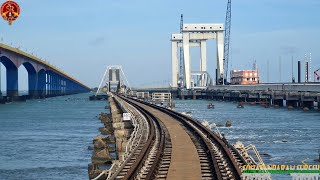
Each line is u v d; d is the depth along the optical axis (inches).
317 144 2123.5
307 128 2874.0
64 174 1615.4
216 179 920.3
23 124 3619.6
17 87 7608.3
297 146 2060.8
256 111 4717.0
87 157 1957.4
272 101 5684.1
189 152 1300.4
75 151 2127.2
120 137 1797.5
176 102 7367.1
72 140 2544.3
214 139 1492.4
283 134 2546.8
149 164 1129.4
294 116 3905.0
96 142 2043.6
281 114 4183.1
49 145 2336.4
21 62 7578.7
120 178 963.3
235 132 2669.8
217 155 1205.1
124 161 1123.3
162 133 1679.4
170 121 2377.0
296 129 2819.9
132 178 949.8
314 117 3759.8
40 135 2817.4
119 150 1658.5
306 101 4869.6
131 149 1330.0
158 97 4852.4
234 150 1222.9
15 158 1953.7
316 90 4913.9
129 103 4190.5
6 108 6067.9
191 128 1902.1
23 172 1660.9
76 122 3786.9
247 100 6732.3
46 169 1707.7
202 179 949.8
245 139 2322.8
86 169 1696.6
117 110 3393.2
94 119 4089.6
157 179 967.0
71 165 1781.5
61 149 2193.7
